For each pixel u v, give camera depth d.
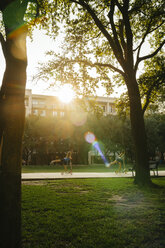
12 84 2.80
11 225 2.45
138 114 10.23
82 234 3.64
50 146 39.47
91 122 35.56
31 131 36.62
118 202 6.11
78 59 11.88
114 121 35.81
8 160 2.56
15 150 2.62
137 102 10.31
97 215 4.67
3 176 2.52
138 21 12.55
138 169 9.81
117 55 10.36
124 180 11.52
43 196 6.76
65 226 4.00
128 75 10.44
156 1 10.98
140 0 10.57
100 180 11.50
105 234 3.63
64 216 4.62
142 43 11.06
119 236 3.56
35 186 9.12
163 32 12.30
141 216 4.66
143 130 10.16
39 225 4.05
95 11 11.16
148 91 11.04
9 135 2.62
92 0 10.48
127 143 35.56
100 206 5.52
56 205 5.56
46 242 3.30
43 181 11.21
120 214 4.79
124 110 13.97
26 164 40.34
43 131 37.31
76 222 4.23
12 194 2.51
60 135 37.78
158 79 11.10
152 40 13.31
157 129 36.12
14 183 2.54
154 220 4.39
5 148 2.60
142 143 9.98
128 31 10.47
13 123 2.67
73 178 12.39
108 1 10.01
